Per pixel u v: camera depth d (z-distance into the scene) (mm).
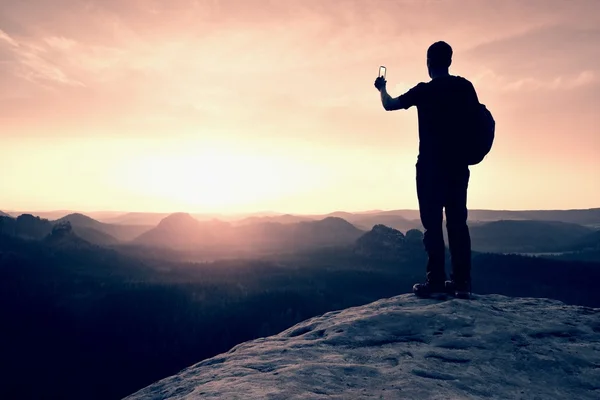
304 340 3129
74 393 94188
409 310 3533
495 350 2822
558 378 2508
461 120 3883
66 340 120500
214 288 160875
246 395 1903
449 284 4105
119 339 121562
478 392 2236
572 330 3199
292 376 2197
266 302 140375
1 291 158250
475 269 140125
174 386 2463
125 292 159000
